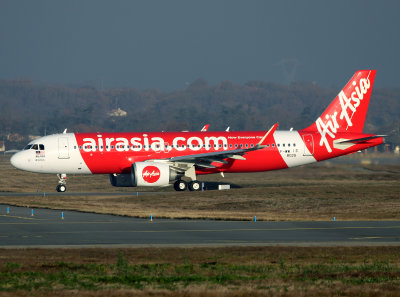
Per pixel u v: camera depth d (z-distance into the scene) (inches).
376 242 4692.4
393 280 3348.9
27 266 3735.2
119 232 5216.5
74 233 5162.4
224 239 4869.6
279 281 3316.9
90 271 3592.5
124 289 3097.9
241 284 3235.7
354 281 3316.9
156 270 3631.9
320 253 4237.2
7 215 6353.3
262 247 4475.9
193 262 3905.0
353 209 6820.9
